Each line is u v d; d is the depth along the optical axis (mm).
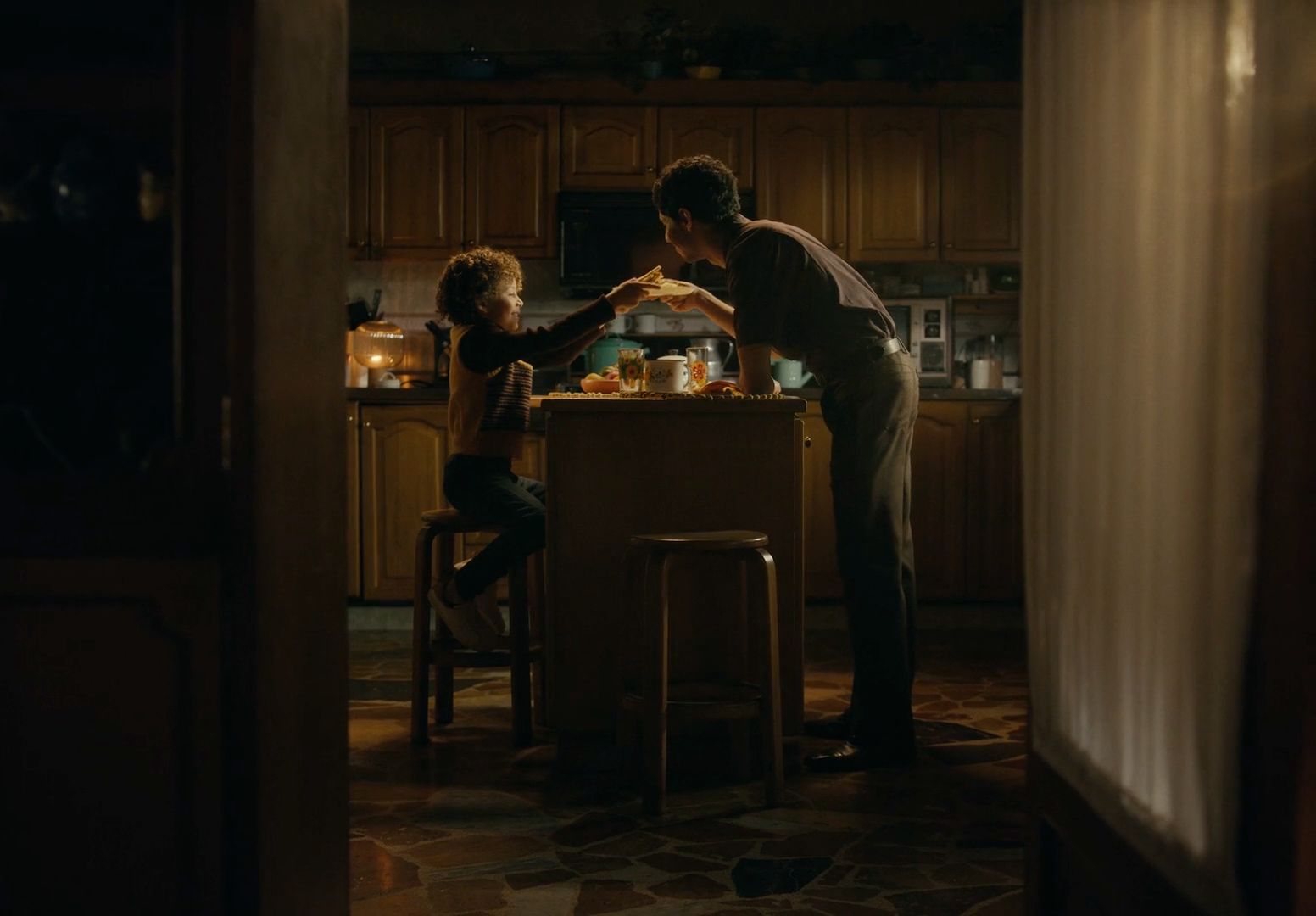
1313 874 1013
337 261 1648
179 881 1307
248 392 1289
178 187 1280
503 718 3396
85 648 1301
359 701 3605
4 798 1311
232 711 1299
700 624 2742
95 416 1419
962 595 4996
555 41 5660
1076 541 1457
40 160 1444
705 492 2738
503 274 3066
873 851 2223
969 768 2824
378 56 5648
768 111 5285
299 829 1467
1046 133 1503
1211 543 1156
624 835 2324
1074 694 1462
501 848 2252
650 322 5355
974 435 4980
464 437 3051
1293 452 1022
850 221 5305
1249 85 1102
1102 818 1326
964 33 5543
